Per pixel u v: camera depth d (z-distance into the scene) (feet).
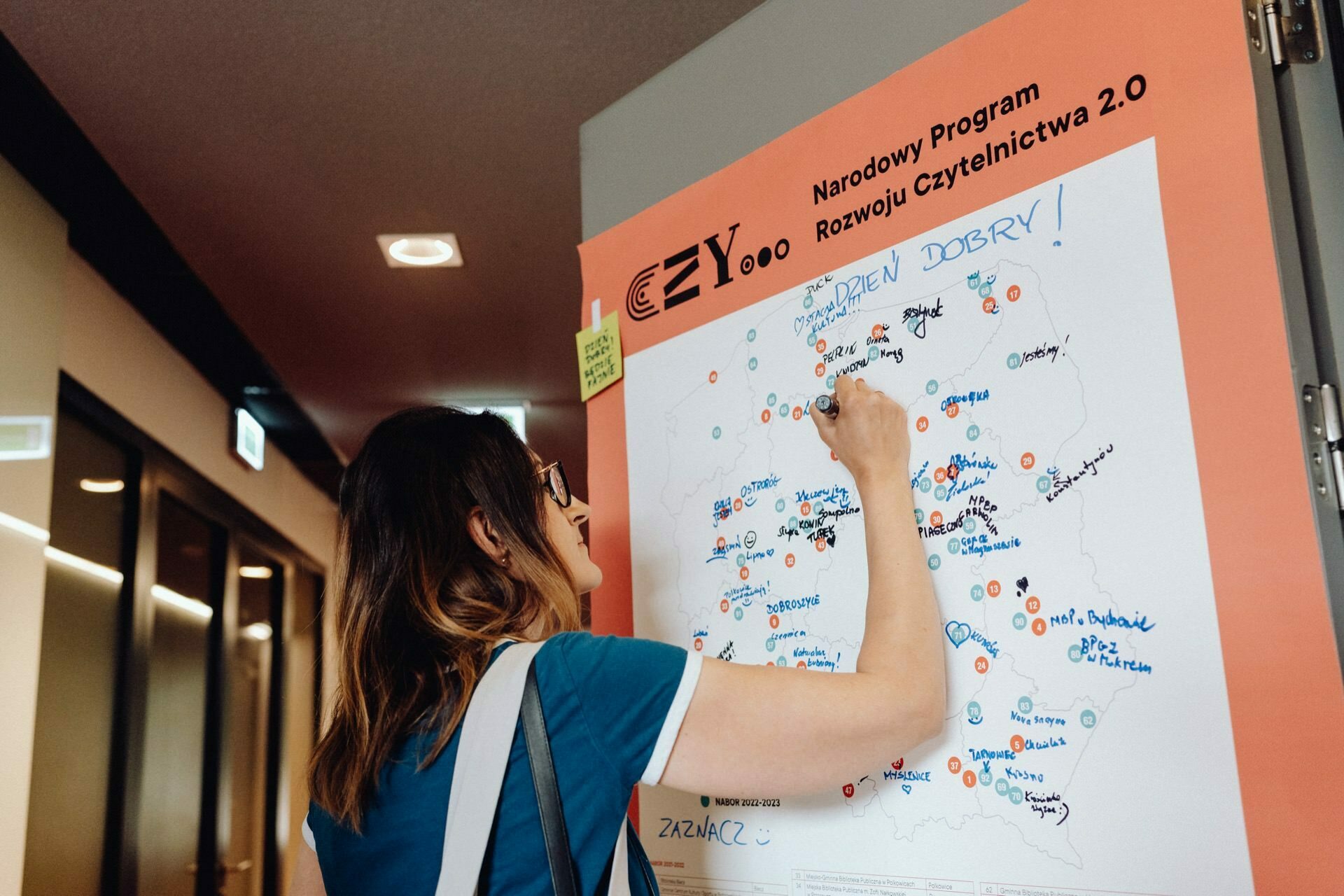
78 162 9.09
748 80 4.47
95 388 10.60
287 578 18.67
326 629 20.10
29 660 8.55
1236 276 2.74
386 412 16.35
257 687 17.17
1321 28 2.94
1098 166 3.09
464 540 3.51
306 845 3.76
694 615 4.25
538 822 2.95
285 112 8.67
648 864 3.42
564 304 12.63
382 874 3.10
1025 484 3.15
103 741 10.71
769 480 4.02
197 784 13.89
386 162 9.48
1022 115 3.31
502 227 10.71
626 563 4.66
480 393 15.72
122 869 10.71
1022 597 3.11
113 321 11.19
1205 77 2.87
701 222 4.53
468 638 3.26
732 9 7.55
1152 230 2.94
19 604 8.43
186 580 13.70
